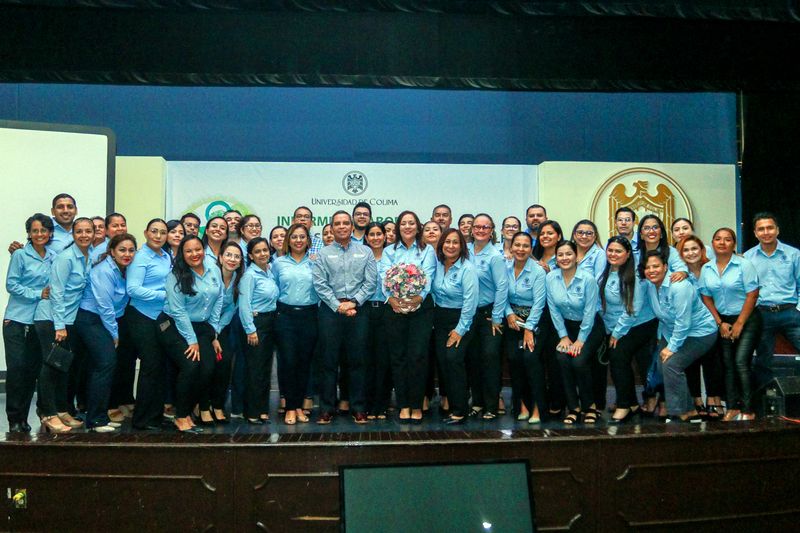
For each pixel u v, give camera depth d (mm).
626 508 3842
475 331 4840
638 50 7336
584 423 4562
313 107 8172
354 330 4648
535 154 8367
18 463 3771
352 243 4777
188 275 4285
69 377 4723
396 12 6527
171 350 4340
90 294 4375
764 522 3992
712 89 7480
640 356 5234
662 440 3885
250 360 4676
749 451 3990
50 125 6516
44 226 4523
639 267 4664
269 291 4699
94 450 3729
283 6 6270
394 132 8242
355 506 3307
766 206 8219
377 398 4824
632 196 7688
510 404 5500
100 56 6824
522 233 4773
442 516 3334
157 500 3703
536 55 7223
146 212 7254
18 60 6734
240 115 8102
